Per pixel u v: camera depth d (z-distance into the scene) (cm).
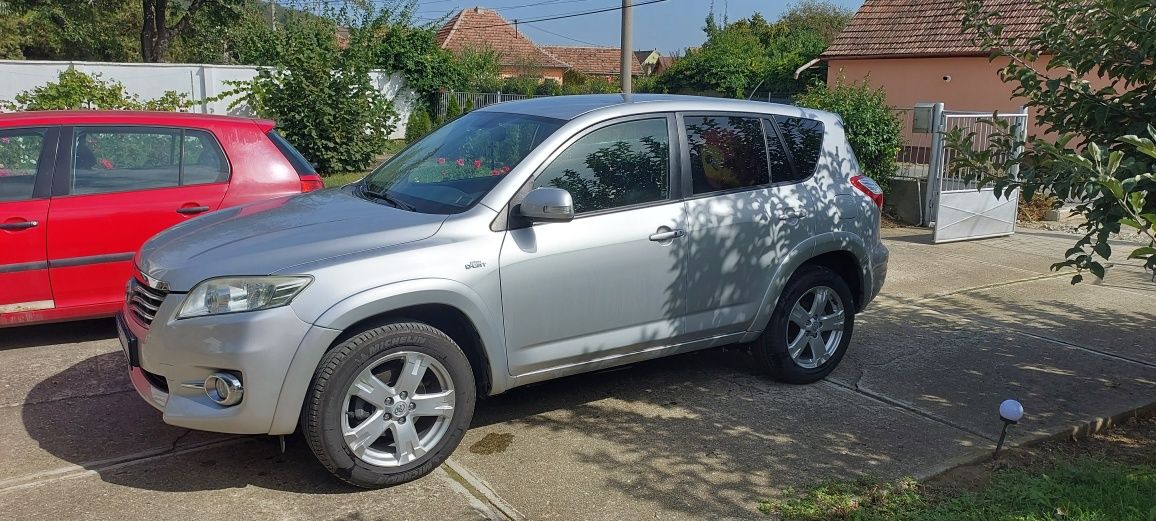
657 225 443
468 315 385
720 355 579
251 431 352
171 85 2241
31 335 588
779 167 504
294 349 347
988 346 612
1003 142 474
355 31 2458
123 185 565
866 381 534
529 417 463
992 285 818
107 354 549
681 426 455
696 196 464
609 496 375
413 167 468
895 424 464
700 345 478
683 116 473
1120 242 1064
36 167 545
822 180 520
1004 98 2245
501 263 394
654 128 460
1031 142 455
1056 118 497
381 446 383
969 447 435
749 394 505
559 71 4972
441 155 466
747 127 497
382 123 1731
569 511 362
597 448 424
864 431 454
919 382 534
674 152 462
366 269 362
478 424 453
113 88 1500
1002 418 423
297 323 347
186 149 590
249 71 2314
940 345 613
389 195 443
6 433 425
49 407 459
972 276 861
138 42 4169
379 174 485
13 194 534
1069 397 512
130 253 561
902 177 1227
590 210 428
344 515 353
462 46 4597
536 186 413
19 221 528
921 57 2383
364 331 363
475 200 406
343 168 1678
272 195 606
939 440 443
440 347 379
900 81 2459
